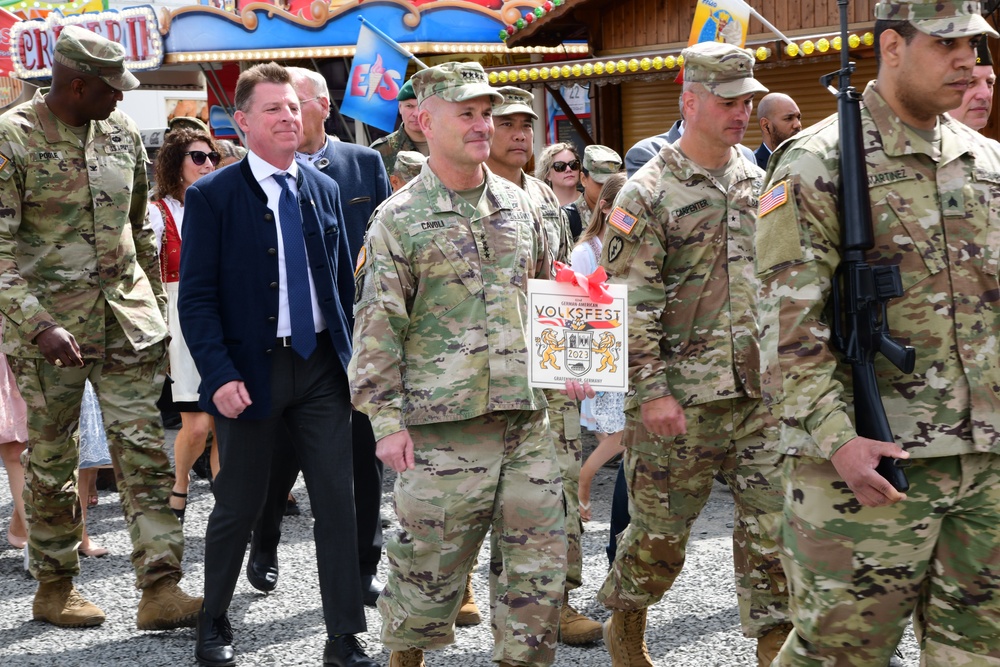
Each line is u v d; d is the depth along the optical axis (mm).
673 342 3947
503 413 3611
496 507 3629
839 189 2811
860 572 2846
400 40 13984
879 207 2795
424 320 3609
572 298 3531
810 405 2783
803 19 11375
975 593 2840
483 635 4773
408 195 3643
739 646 4480
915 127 2811
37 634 4941
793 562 2955
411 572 3641
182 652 4684
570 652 4566
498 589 3639
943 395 2777
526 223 3727
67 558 5059
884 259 2801
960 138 2863
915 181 2795
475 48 14195
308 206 4418
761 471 3934
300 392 4328
